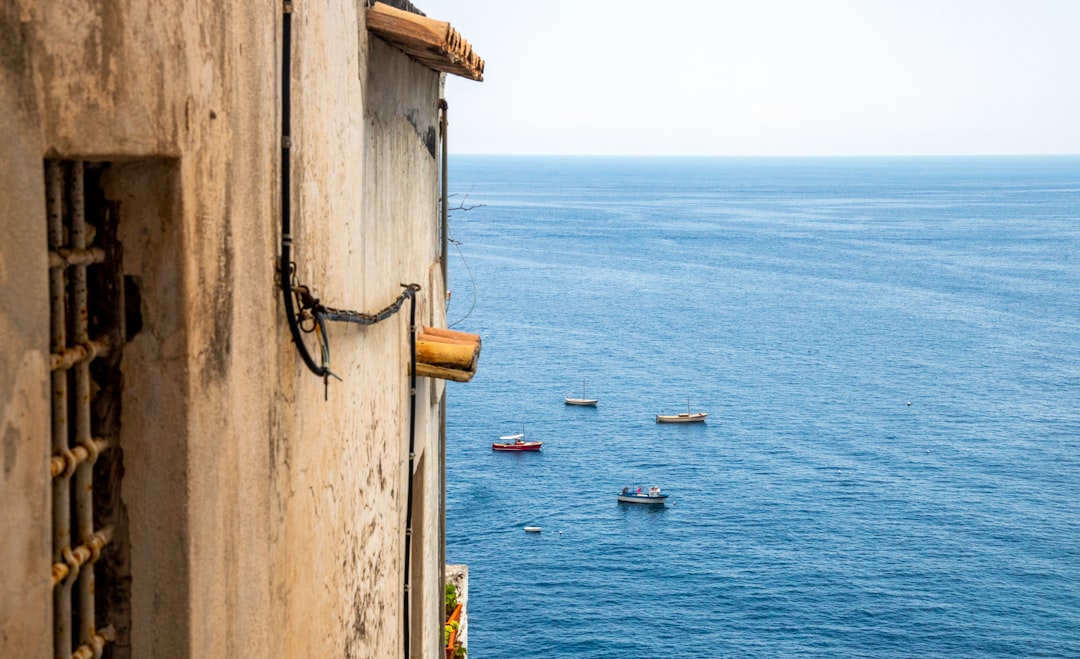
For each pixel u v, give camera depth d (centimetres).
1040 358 9844
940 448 7125
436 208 827
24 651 224
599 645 4516
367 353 514
